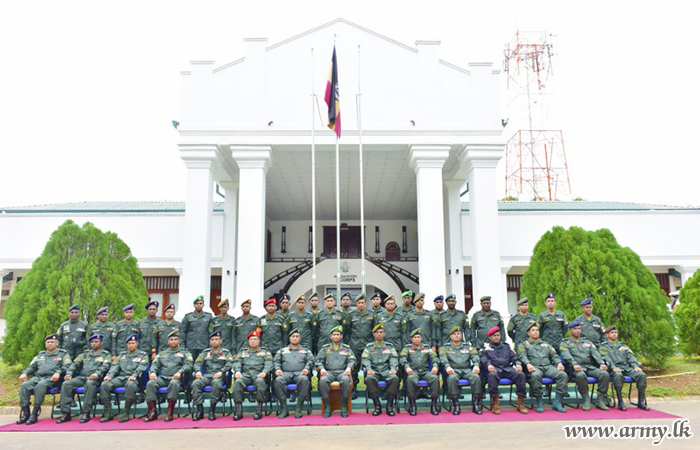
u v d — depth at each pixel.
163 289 23.88
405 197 24.75
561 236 14.21
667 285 24.80
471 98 17.08
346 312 11.78
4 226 23.41
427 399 10.96
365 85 17.06
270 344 11.38
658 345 13.02
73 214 23.53
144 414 10.27
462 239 22.03
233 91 16.91
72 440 8.41
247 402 10.84
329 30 17.34
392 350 10.29
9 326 13.50
